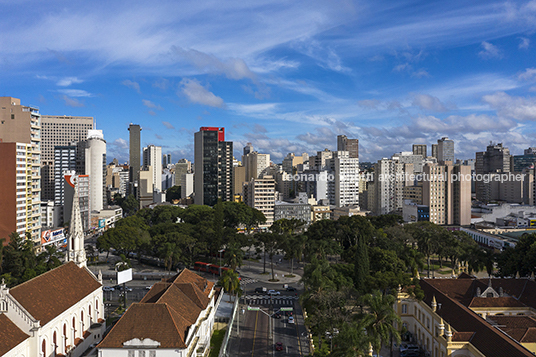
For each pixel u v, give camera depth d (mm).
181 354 57219
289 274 151125
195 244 153500
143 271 153750
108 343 57844
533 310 76625
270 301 119125
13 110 185750
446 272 150125
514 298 79688
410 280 88812
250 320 101750
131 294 122312
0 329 57750
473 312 70875
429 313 76562
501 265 116188
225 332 87062
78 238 88062
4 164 157375
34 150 185000
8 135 184750
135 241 159625
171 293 71688
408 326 86312
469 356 61969
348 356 53125
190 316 68250
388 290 100625
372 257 113938
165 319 60594
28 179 168750
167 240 151125
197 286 82875
